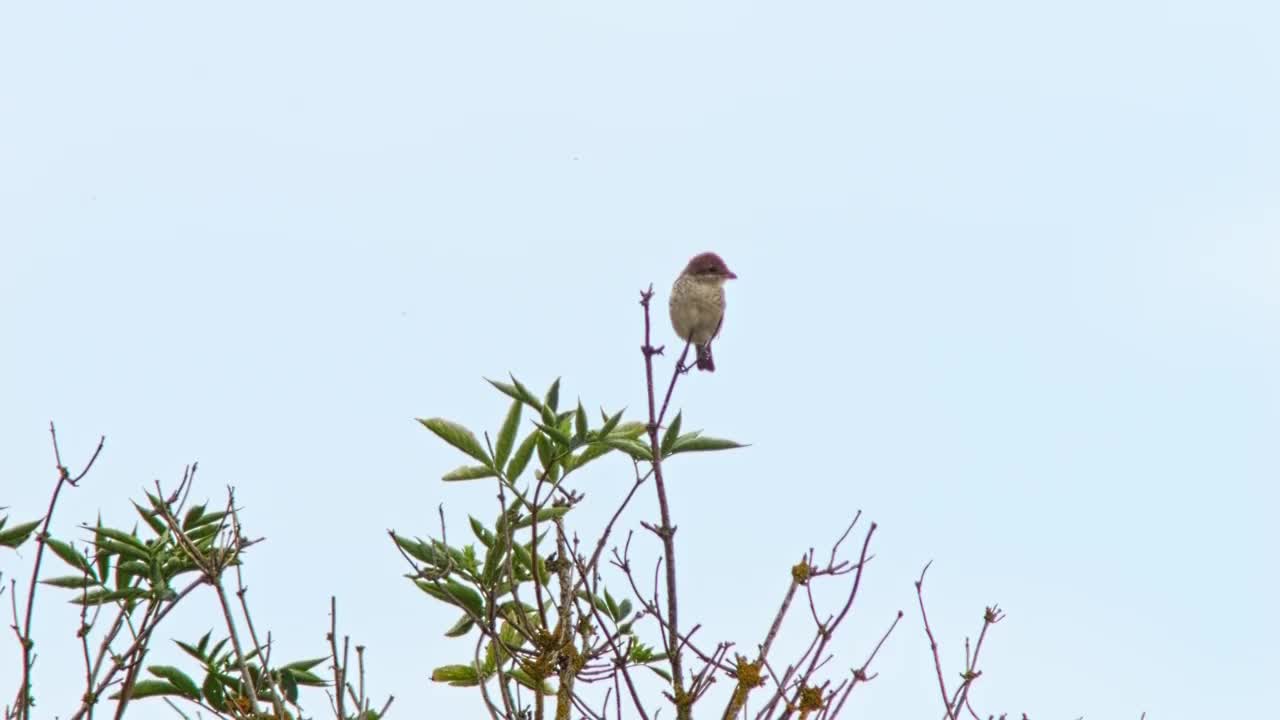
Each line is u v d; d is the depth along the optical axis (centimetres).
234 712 1048
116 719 997
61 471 960
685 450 1141
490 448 1101
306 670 1131
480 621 1038
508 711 1005
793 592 986
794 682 955
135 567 1062
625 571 984
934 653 1045
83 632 990
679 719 941
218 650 1130
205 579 1055
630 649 1084
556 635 1025
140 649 1027
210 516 1106
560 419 1143
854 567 988
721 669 960
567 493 1139
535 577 1034
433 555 1084
